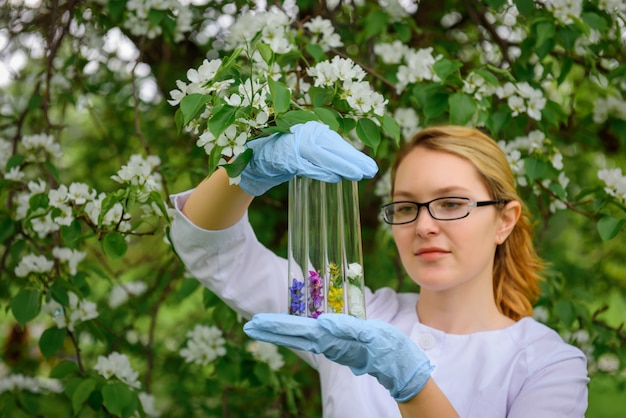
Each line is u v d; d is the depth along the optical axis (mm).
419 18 3193
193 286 2508
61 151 2551
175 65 3387
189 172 2766
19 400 2730
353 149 1527
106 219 2018
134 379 2346
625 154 3215
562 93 3328
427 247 1709
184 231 1788
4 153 2727
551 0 2230
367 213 3555
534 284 1999
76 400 2229
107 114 3555
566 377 1656
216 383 2836
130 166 1949
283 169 1507
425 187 1726
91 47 2809
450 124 2078
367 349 1479
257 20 2209
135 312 3189
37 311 2273
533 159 2275
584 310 2527
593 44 2434
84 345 3379
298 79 2037
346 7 2973
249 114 1461
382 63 2594
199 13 2943
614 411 4465
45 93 2605
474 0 2828
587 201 2355
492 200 1743
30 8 2877
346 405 1751
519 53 2686
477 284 1800
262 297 1862
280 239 3512
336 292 1567
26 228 2244
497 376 1688
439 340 1777
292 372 2846
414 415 1528
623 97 2631
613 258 3713
